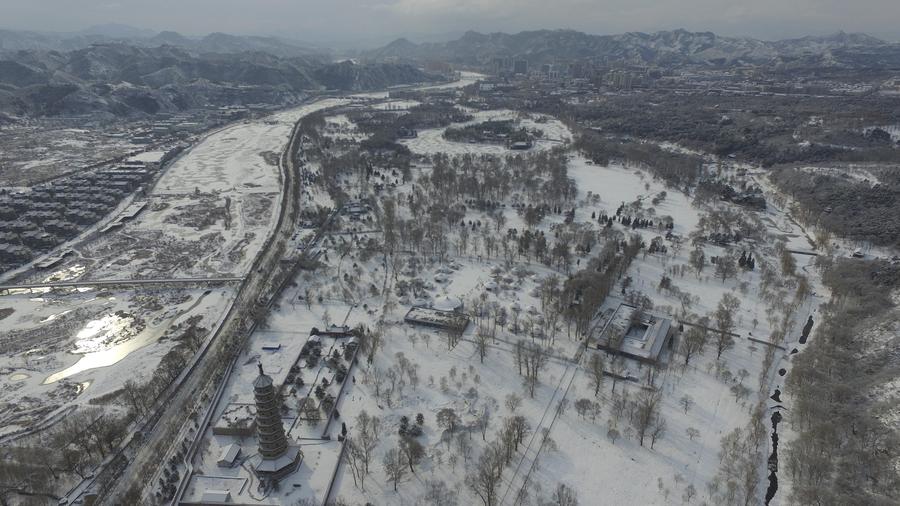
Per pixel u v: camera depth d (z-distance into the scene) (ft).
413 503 501.56
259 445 541.34
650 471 537.24
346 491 513.45
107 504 509.76
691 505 497.05
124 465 555.28
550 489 515.50
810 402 597.11
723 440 569.64
